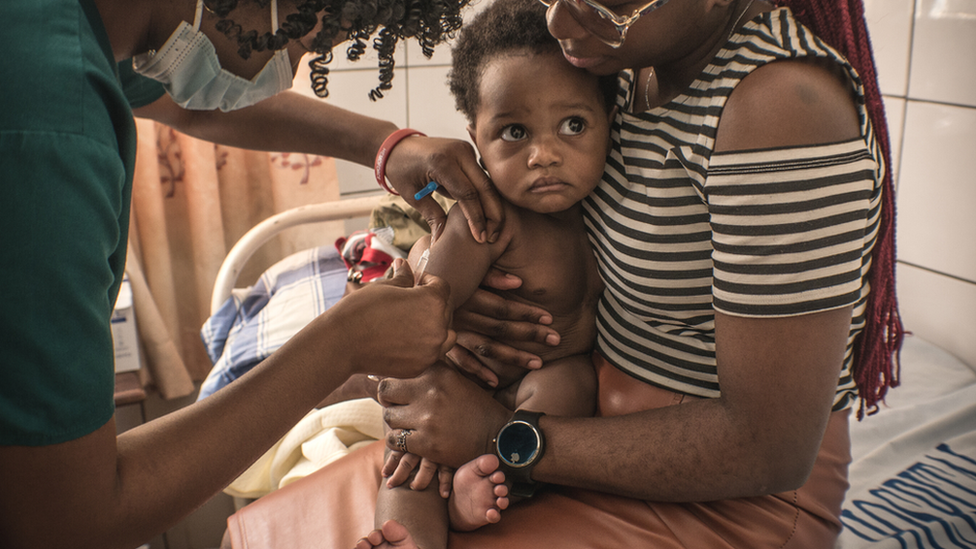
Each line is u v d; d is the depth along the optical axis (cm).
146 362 199
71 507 55
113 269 62
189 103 78
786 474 74
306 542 89
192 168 190
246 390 65
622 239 81
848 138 66
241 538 92
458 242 91
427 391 86
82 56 54
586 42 69
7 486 52
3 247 50
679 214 76
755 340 69
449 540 84
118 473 58
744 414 72
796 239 66
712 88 71
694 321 83
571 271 93
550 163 81
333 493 95
